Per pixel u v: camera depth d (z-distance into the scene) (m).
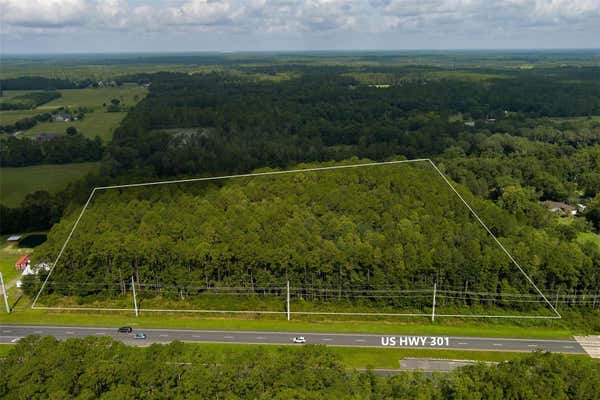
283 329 70.69
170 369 46.44
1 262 96.12
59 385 44.25
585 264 75.19
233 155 152.75
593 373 45.69
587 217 112.38
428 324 72.62
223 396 44.47
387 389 46.12
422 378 50.44
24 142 158.12
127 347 51.62
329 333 69.62
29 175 140.50
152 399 44.34
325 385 46.47
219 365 48.41
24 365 46.25
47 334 69.69
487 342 67.50
